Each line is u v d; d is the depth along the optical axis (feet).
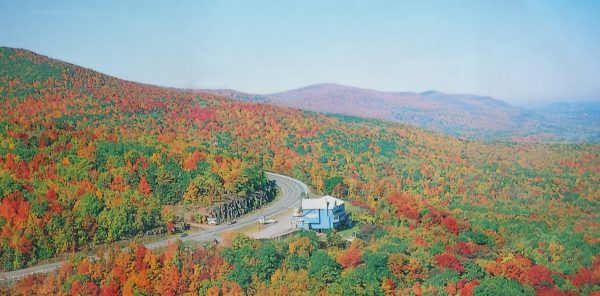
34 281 337.31
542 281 414.00
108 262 354.54
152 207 448.24
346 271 378.73
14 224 378.53
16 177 433.89
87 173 468.34
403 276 383.65
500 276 408.46
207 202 494.59
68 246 383.86
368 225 483.51
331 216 458.91
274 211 515.50
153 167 510.17
